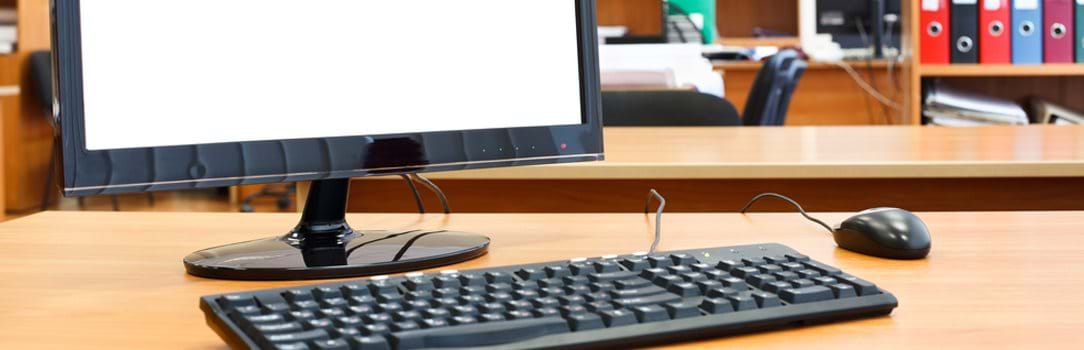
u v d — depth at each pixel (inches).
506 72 41.7
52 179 195.3
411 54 39.7
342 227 41.4
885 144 71.4
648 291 28.1
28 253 40.3
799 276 30.0
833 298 28.4
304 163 37.4
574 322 25.5
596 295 27.9
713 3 163.5
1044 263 35.8
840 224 39.2
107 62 34.0
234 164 36.1
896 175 59.6
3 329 28.4
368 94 38.8
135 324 28.9
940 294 31.3
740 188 64.2
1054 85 156.5
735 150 67.8
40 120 192.4
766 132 83.0
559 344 24.6
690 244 40.9
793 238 41.9
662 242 41.4
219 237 43.9
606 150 68.2
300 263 35.9
